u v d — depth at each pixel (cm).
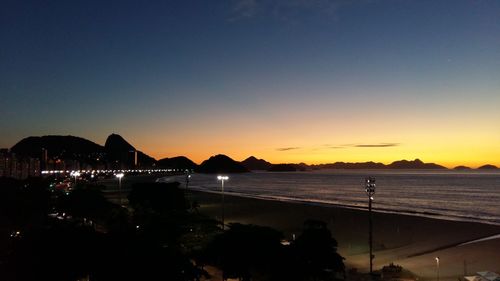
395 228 8412
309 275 4091
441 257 5953
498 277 4181
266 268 3884
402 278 4756
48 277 2566
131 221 6134
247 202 13988
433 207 13750
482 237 7475
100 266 2572
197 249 4453
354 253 6225
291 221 9344
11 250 2839
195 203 9925
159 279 2509
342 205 14088
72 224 3256
